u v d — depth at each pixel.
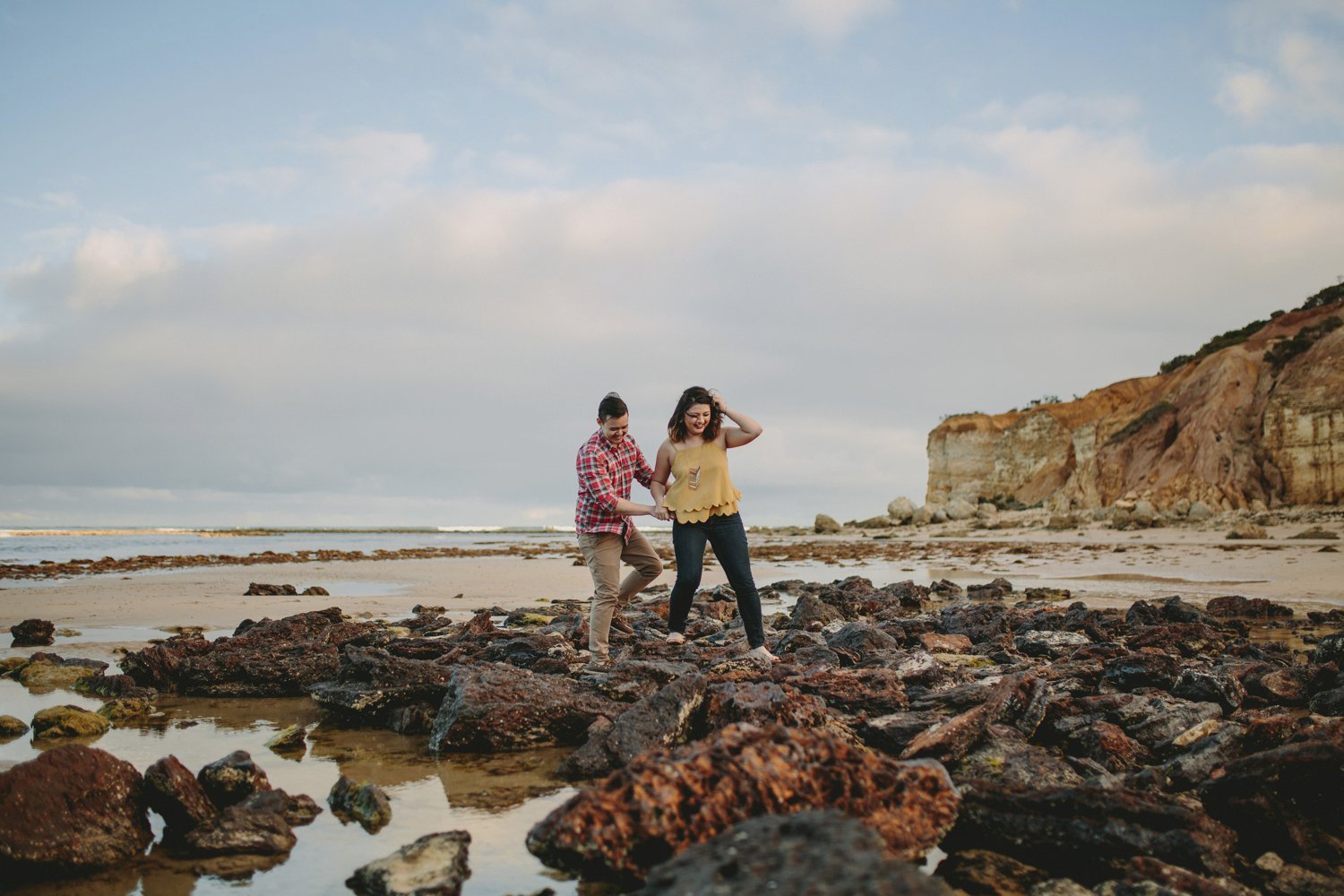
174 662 7.30
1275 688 6.38
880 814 3.26
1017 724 5.25
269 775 4.71
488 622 9.57
